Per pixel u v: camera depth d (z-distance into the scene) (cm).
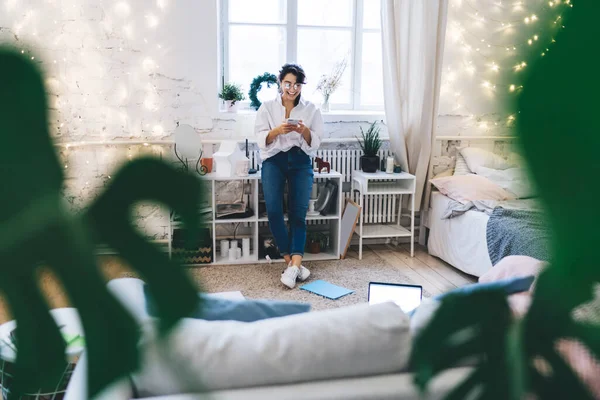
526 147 16
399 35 449
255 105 449
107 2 417
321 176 426
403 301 254
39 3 407
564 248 17
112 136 430
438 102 454
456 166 471
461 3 460
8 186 15
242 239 436
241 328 122
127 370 17
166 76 432
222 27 456
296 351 117
